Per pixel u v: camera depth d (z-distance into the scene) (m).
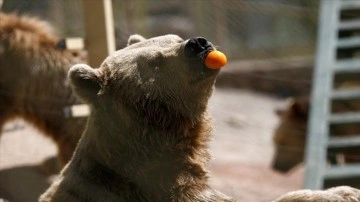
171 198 6.50
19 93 11.61
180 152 6.71
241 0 21.22
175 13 26.98
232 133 18.84
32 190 10.12
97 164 6.65
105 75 6.73
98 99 6.68
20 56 11.62
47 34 12.21
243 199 12.85
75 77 6.66
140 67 6.64
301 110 16.86
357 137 13.48
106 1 9.91
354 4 16.06
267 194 13.66
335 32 15.11
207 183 6.82
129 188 6.54
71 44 9.96
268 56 26.19
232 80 25.70
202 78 6.50
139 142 6.60
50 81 11.36
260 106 23.03
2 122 11.78
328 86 13.81
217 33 23.31
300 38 26.22
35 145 11.62
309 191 6.67
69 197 6.65
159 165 6.59
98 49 9.96
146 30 23.94
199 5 23.20
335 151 13.21
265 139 18.50
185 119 6.71
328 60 14.41
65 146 10.90
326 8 15.78
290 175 17.16
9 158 11.05
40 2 19.38
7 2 15.45
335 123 13.41
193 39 6.47
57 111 11.16
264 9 22.77
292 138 16.78
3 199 9.89
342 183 11.91
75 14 19.19
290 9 23.41
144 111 6.61
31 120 11.66
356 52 16.81
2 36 11.84
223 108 21.81
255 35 26.11
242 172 15.94
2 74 11.66
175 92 6.59
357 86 15.41
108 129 6.63
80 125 10.64
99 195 6.52
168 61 6.55
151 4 26.86
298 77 25.78
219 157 17.17
